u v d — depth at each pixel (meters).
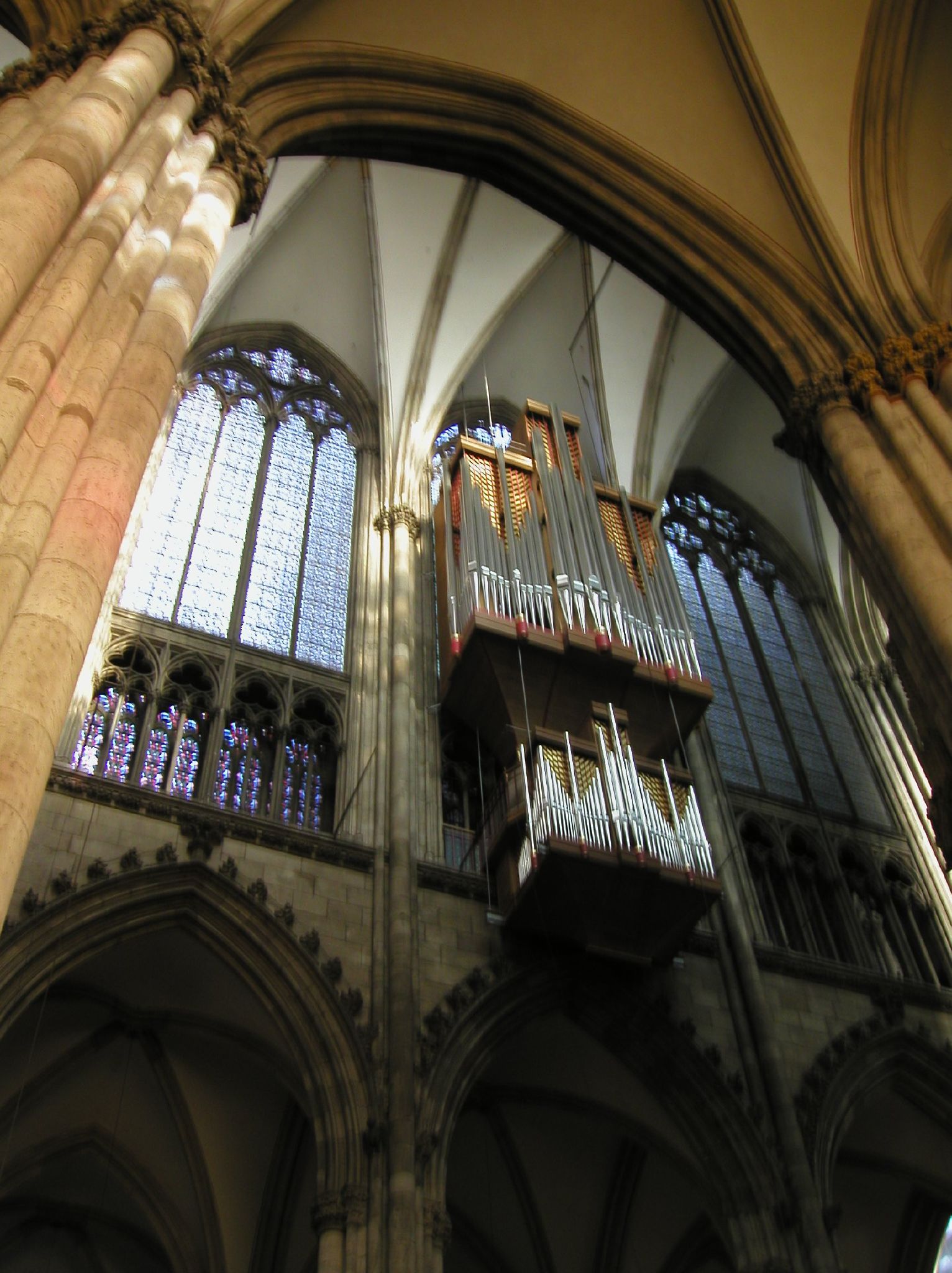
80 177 9.17
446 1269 17.55
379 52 15.92
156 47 11.35
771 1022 16.27
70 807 14.18
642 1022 15.69
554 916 15.24
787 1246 14.19
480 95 16.81
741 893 18.27
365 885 15.31
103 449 8.14
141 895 13.73
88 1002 14.98
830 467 14.31
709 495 27.33
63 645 6.91
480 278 24.44
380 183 23.33
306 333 24.61
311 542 20.86
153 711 16.47
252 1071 15.65
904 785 22.08
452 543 19.09
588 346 25.61
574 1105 16.70
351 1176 12.55
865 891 20.02
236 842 14.92
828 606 25.88
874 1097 16.61
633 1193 17.50
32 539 7.25
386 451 22.73
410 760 16.94
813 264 15.88
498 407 25.97
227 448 21.78
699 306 16.62
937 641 11.71
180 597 18.56
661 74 17.31
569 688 17.27
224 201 11.38
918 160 16.73
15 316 8.20
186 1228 15.69
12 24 13.14
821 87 16.73
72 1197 16.44
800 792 21.45
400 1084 13.22
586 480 20.78
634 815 15.42
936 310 14.90
